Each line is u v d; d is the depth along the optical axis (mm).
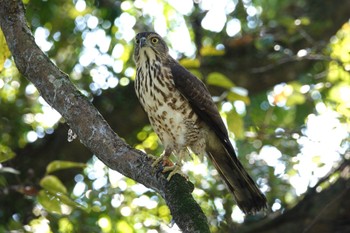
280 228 12742
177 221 6820
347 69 13617
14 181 13203
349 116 14273
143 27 15000
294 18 15680
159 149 15211
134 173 7465
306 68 15578
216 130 10055
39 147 14250
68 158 14102
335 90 15867
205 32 15609
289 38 15141
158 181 7305
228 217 13500
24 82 15172
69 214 12844
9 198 13406
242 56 15242
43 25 14703
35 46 7766
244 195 10125
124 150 7516
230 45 15000
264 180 14336
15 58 7809
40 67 7672
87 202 13562
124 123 14492
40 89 7691
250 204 10102
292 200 14352
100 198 13648
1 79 14281
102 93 14766
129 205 14016
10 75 15031
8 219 13438
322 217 12320
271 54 15188
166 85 9914
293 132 13961
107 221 13750
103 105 14531
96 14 14984
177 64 10164
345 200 12344
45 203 9508
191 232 6605
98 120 7539
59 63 15266
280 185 14359
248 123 15172
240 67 15117
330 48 15719
